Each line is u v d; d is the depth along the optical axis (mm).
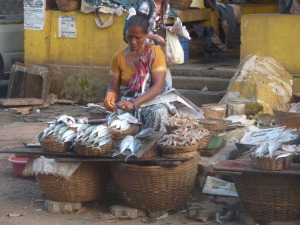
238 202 6020
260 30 9680
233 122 7340
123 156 5676
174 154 5652
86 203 6270
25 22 12070
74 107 11438
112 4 11164
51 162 5871
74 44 11656
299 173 5219
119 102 5957
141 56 6129
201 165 6402
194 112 6566
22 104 11094
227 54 12438
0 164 7797
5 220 5934
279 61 9594
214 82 10141
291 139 5824
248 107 8352
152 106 6203
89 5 11281
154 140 5754
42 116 10680
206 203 6062
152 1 6684
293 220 5488
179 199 5875
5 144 8789
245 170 5336
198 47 12242
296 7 9828
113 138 5945
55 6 11961
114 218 5875
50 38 11867
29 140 8969
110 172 6156
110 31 11297
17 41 13188
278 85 8703
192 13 11953
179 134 5684
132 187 5754
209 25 12680
